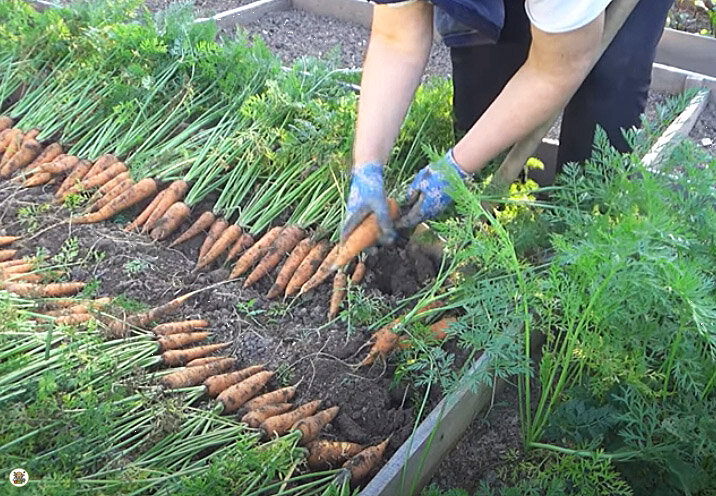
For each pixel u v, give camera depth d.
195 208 1.88
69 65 2.23
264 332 1.58
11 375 1.33
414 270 1.68
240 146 1.95
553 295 1.33
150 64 2.18
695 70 2.70
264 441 1.38
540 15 1.26
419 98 1.96
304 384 1.48
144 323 1.55
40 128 2.08
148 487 1.21
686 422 1.18
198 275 1.72
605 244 1.19
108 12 2.38
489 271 1.49
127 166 1.97
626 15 1.45
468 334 1.31
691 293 1.11
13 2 2.38
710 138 2.27
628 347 1.30
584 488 1.23
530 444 1.38
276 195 1.85
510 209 1.71
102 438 1.27
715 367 1.26
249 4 3.15
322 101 2.06
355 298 1.58
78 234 1.79
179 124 2.10
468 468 1.40
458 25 1.66
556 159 1.96
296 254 1.71
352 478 1.32
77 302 1.58
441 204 1.50
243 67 2.17
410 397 1.46
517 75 1.38
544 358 1.33
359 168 1.48
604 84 1.66
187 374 1.45
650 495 1.27
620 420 1.28
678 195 1.37
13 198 1.89
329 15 3.17
